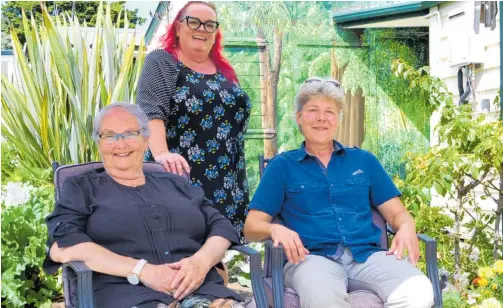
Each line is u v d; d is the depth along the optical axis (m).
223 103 3.61
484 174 4.78
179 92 3.54
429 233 5.06
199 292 2.90
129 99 6.78
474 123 4.80
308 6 7.21
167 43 3.63
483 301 3.88
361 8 7.15
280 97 7.21
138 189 3.13
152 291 2.84
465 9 6.01
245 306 2.97
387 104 7.52
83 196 3.03
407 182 4.81
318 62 7.29
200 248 3.10
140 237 2.99
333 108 3.41
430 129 6.88
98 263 2.83
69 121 6.65
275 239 3.12
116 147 3.09
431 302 3.03
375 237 3.41
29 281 4.50
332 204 3.38
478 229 5.05
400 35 7.49
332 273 3.14
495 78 5.67
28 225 4.57
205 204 3.30
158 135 3.48
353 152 3.50
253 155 7.15
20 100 6.57
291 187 3.40
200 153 3.57
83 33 7.51
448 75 6.45
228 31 7.00
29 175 6.20
